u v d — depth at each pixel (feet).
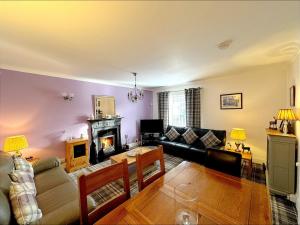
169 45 6.29
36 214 4.12
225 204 3.62
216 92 13.66
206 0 3.67
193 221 3.10
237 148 10.77
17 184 4.71
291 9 4.06
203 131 13.56
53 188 6.36
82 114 12.91
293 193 7.34
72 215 4.36
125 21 4.52
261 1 3.74
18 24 4.55
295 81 7.81
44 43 5.90
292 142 7.39
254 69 10.80
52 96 11.07
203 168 5.65
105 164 12.46
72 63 8.55
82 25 4.69
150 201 3.76
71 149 11.16
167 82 15.15
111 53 7.07
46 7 3.80
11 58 7.63
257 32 5.33
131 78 12.98
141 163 4.92
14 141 8.34
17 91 9.49
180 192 4.13
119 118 15.46
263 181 9.04
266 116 11.11
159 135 16.97
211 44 6.25
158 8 3.94
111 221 3.12
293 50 7.04
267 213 3.30
